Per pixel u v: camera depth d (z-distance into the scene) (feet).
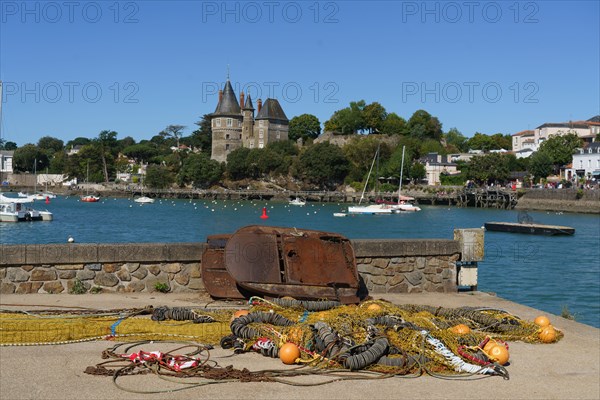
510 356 27.89
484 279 106.63
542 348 29.45
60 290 38.58
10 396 20.61
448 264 44.09
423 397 21.81
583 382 24.38
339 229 230.07
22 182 608.60
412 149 501.56
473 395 22.30
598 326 73.51
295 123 604.90
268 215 313.53
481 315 31.63
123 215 306.35
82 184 569.23
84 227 231.30
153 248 39.58
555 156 415.03
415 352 25.20
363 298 37.19
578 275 110.83
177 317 29.86
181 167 556.10
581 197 313.53
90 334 27.96
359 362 23.84
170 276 39.96
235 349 26.03
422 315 29.84
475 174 420.36
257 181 511.40
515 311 38.06
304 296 35.14
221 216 304.71
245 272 35.99
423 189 425.69
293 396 21.33
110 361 24.31
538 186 371.76
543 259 132.57
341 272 37.17
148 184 543.80
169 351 26.23
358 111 572.92
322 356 24.40
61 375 22.86
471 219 276.82
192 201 463.83
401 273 43.21
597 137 437.58
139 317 30.94
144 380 22.47
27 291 38.09
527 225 205.16
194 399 20.72
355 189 465.88
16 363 24.30
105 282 39.22
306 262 36.96
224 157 541.34
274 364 24.64
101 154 618.44
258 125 551.59
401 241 43.16
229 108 545.85
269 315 27.94
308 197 467.52
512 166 438.40
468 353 25.57
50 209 353.31
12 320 28.25
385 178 469.57
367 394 21.81
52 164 629.51
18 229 219.00
